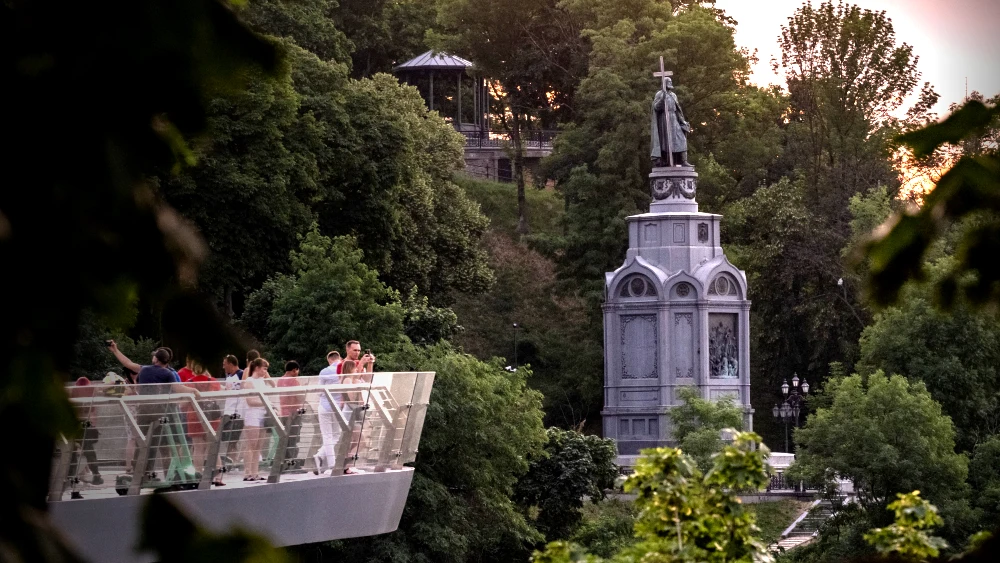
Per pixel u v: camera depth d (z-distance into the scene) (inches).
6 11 199.6
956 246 299.6
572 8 4367.6
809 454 2453.2
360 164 2787.9
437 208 3427.7
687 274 2910.9
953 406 2691.9
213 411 898.1
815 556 2337.6
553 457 2464.3
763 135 4291.3
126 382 911.0
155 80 206.2
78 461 797.9
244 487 917.2
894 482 2352.4
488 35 4658.0
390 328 2100.1
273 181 2420.0
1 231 196.5
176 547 212.2
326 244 2139.5
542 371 3909.9
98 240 204.5
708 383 2896.2
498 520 2100.1
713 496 546.6
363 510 1049.5
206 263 216.5
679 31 3966.5
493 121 5196.9
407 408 1099.9
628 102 3855.8
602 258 3794.3
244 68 213.2
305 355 2058.3
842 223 3673.7
